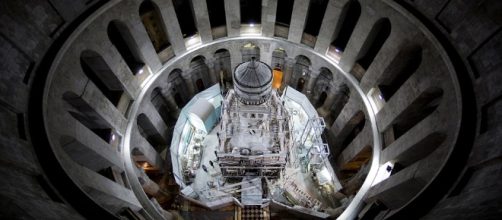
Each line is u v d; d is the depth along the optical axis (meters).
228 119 26.34
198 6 25.81
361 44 24.41
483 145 14.05
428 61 18.97
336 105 31.75
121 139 24.00
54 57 17.23
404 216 14.23
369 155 28.02
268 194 26.30
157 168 29.31
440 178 14.62
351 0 24.41
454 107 16.44
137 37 23.92
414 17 19.08
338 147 31.20
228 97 27.89
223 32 28.95
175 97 33.06
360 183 25.27
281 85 33.91
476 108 15.61
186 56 28.73
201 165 29.41
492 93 14.94
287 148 27.19
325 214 24.20
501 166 12.46
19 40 15.91
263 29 28.80
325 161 27.72
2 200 9.98
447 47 17.64
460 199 12.96
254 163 25.33
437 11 18.56
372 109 25.19
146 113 27.53
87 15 19.45
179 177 26.98
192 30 28.38
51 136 15.48
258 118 26.31
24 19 16.27
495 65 15.10
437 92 19.45
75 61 19.12
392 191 17.95
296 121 31.44
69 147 17.45
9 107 14.60
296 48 29.39
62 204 13.77
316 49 28.33
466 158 14.81
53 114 16.48
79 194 14.34
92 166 19.39
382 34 24.44
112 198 17.44
